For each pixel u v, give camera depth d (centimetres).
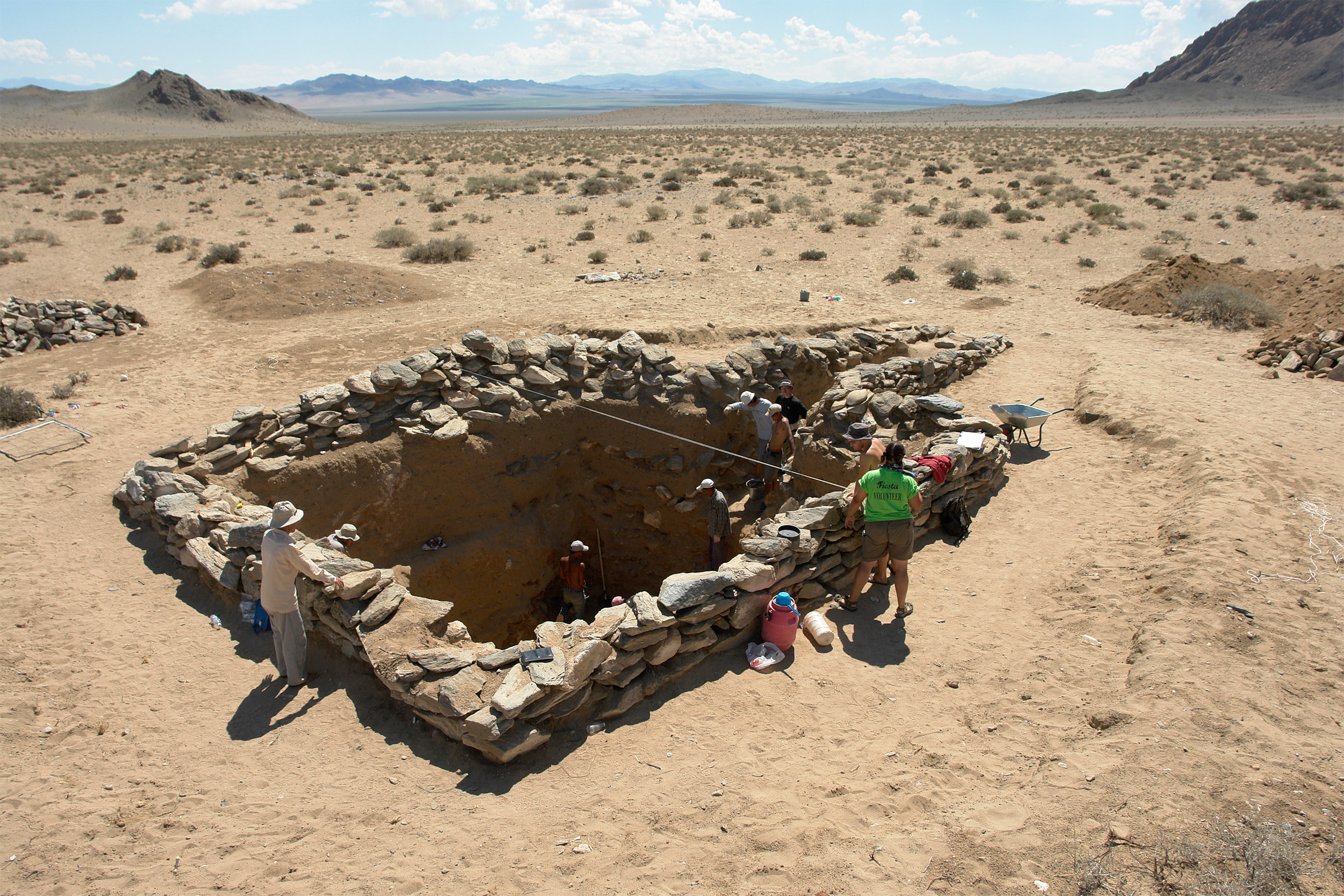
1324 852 400
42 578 750
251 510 832
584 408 1170
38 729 559
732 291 2173
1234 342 1622
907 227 3167
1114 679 577
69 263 2561
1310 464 911
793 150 6062
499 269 2514
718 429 1169
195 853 453
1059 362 1473
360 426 1010
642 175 4678
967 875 404
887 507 651
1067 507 880
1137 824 425
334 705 588
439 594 1059
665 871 425
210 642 664
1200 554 712
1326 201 3356
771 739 538
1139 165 4712
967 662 620
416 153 6206
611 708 562
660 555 1195
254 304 1956
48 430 1142
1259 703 526
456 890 420
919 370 1276
